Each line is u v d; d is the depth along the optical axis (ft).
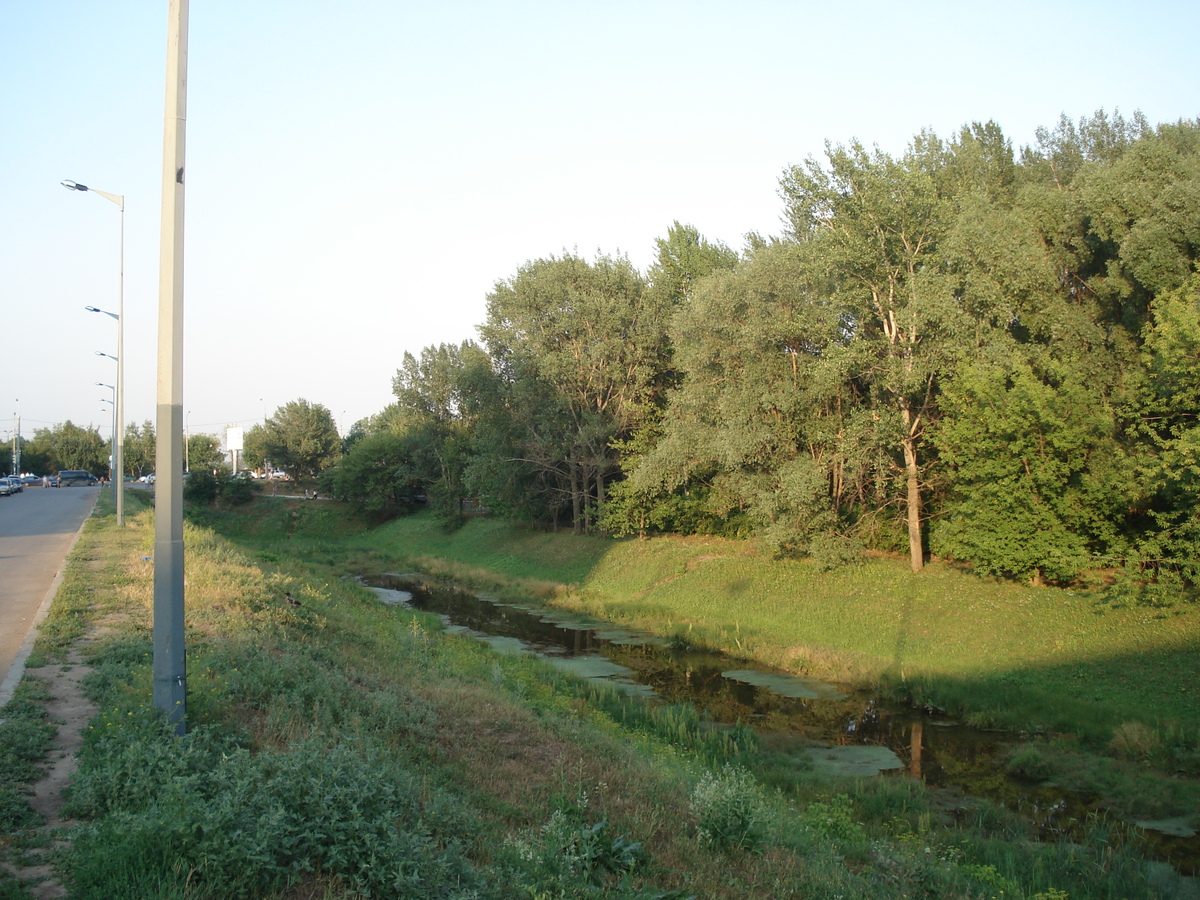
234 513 247.70
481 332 157.38
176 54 27.55
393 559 168.66
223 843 18.48
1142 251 78.38
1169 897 34.27
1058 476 76.18
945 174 120.06
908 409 94.89
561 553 147.43
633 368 141.59
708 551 124.67
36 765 24.89
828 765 52.54
